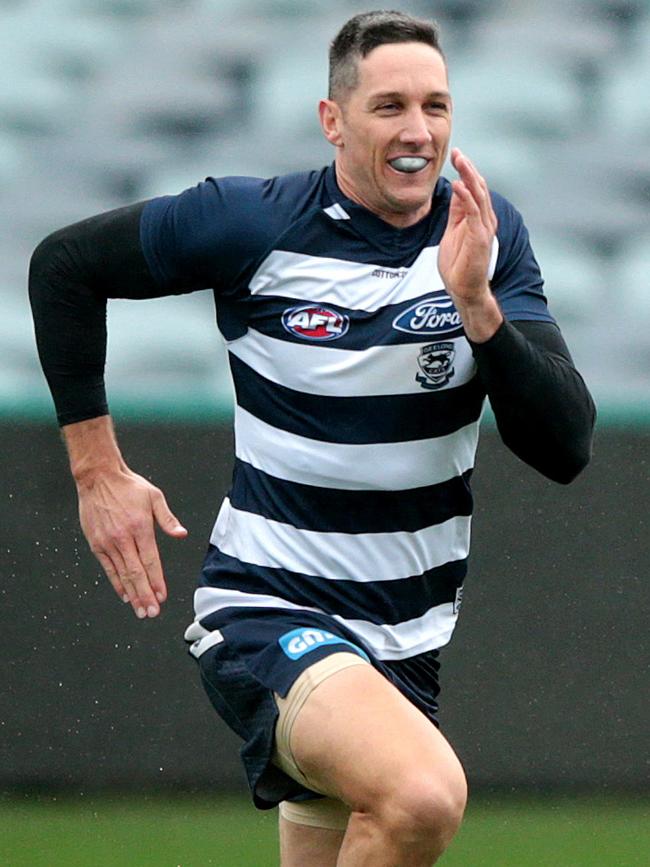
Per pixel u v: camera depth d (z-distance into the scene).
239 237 10.76
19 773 20.28
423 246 10.79
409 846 9.42
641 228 26.00
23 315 24.56
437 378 10.75
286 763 10.48
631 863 17.69
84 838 18.50
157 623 20.42
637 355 24.55
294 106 26.86
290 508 10.94
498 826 19.44
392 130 10.40
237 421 11.29
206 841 18.44
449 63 27.62
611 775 20.52
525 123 27.14
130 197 26.23
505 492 20.70
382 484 10.84
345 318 10.71
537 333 10.78
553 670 20.56
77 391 11.56
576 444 10.48
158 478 20.56
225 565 11.18
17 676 20.28
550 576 20.67
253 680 10.59
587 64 27.62
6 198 25.88
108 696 20.38
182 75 27.11
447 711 20.50
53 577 20.36
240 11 27.86
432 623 11.50
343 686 9.95
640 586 20.66
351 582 10.96
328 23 27.73
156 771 20.42
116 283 11.16
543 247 25.78
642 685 20.61
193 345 23.84
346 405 10.74
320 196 10.86
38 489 20.39
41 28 27.45
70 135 26.56
